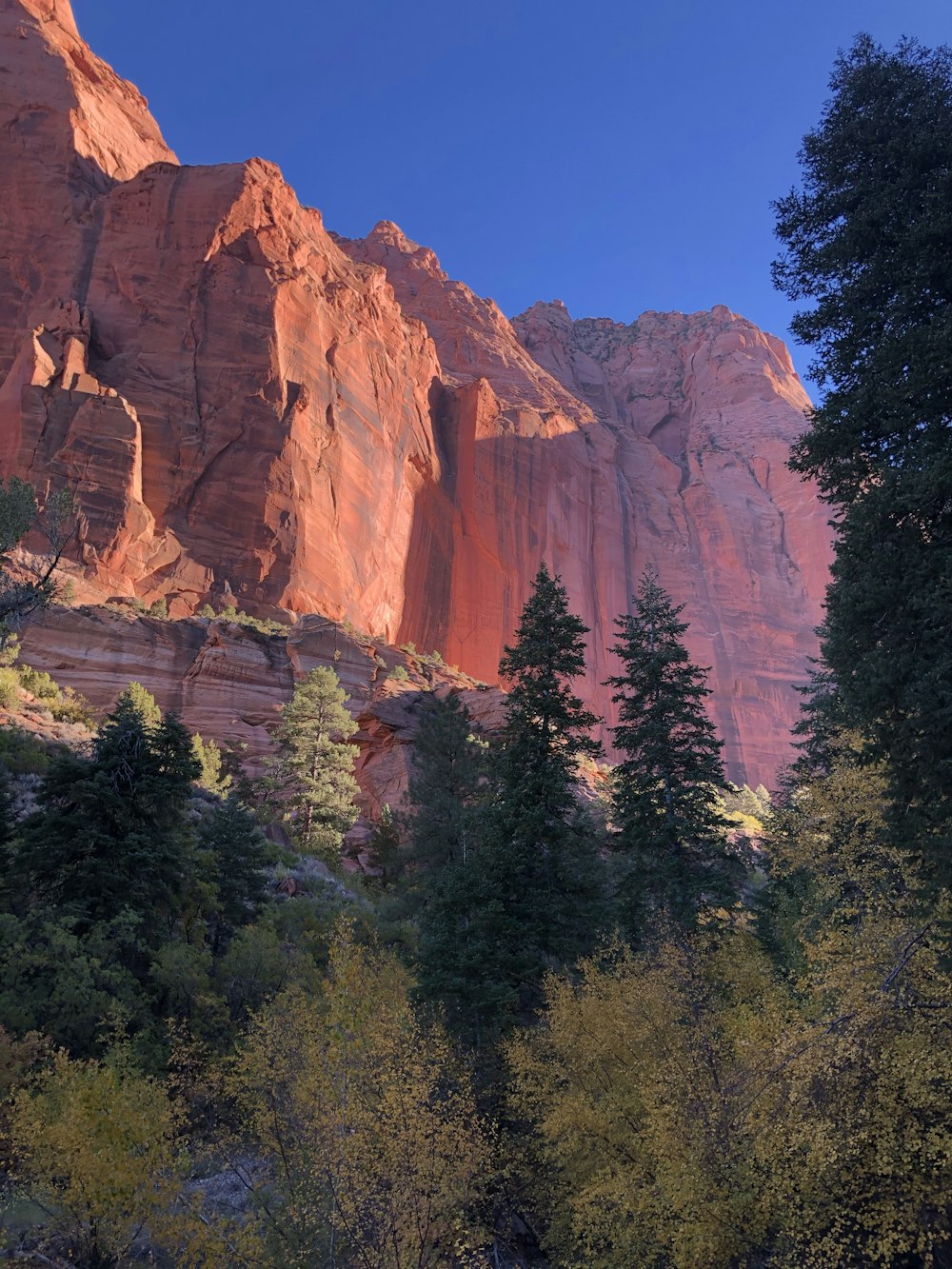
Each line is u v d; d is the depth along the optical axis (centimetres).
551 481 14075
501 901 2194
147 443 8631
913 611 1391
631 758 2709
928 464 1366
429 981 1914
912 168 1602
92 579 7444
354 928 2873
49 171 10062
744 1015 1587
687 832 2436
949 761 1295
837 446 1588
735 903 2311
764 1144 1264
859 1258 1286
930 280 1521
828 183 1756
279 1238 1278
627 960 1778
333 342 10769
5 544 2392
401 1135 1266
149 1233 1389
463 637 12006
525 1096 1650
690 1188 1272
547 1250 1580
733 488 16888
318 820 5119
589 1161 1502
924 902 1385
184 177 10375
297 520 9025
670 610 2769
